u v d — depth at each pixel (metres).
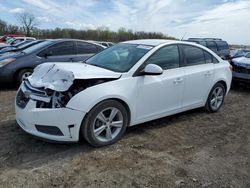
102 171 3.48
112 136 4.21
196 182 3.35
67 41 8.32
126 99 4.20
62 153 3.87
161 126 5.13
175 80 4.93
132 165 3.65
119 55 4.85
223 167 3.74
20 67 7.69
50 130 3.76
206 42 16.28
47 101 3.70
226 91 6.30
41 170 3.43
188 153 4.10
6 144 4.05
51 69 4.12
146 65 4.50
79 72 3.88
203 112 6.14
